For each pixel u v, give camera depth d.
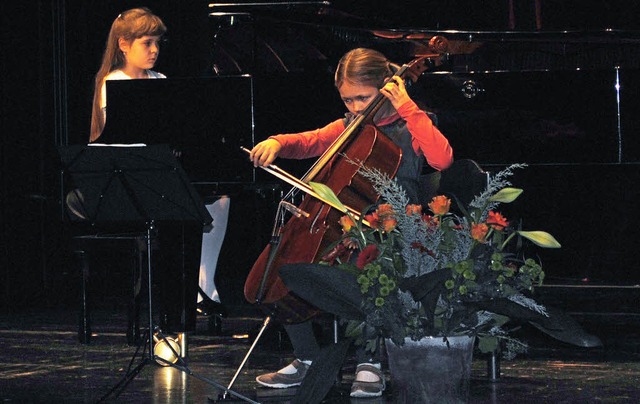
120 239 12.82
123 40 14.02
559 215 15.12
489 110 14.42
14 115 18.16
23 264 18.11
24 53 18.34
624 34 14.44
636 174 15.09
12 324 15.24
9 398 9.94
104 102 13.99
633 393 9.80
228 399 9.69
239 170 13.70
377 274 6.84
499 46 14.98
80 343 13.33
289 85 13.98
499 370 10.55
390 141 9.88
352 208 9.72
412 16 17.98
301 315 9.57
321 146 10.65
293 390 10.15
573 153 14.31
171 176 9.84
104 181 10.09
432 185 10.17
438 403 7.12
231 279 18.02
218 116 13.70
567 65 15.52
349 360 11.80
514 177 14.95
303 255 9.52
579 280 14.96
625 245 15.07
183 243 11.91
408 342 7.10
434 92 14.52
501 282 6.98
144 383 10.62
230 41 14.99
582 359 11.70
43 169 18.58
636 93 14.19
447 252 7.08
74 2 19.14
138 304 12.99
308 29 14.67
